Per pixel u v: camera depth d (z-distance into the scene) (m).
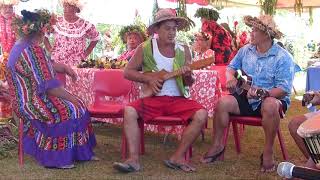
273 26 3.94
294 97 9.37
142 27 5.76
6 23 5.62
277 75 3.93
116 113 4.12
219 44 5.55
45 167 3.84
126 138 3.84
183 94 3.89
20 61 3.68
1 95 4.59
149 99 3.84
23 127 3.97
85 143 3.97
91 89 4.54
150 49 3.92
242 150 4.55
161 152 4.44
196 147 4.69
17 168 3.82
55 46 5.48
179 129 4.65
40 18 3.69
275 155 4.35
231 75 4.08
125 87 4.43
